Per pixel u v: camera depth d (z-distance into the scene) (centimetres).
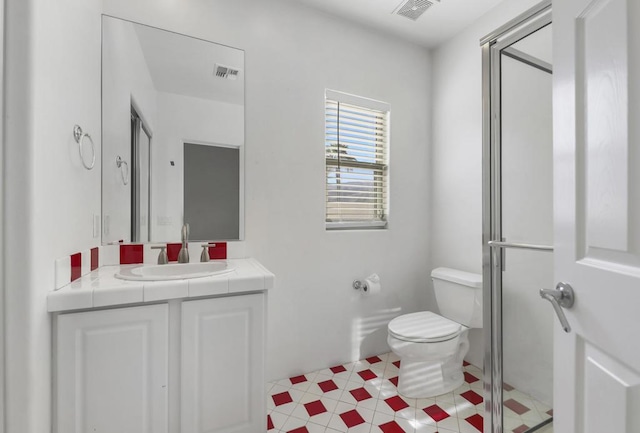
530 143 128
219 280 133
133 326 121
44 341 105
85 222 140
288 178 203
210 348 132
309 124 210
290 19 204
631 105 62
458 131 233
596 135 72
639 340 60
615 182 67
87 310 114
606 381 69
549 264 122
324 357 215
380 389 190
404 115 247
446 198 243
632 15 62
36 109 98
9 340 95
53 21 109
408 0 203
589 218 75
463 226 228
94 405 115
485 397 147
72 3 125
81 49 135
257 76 195
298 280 206
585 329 75
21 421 96
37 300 100
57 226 113
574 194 79
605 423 69
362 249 230
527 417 132
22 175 96
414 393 182
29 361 96
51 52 108
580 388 78
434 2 203
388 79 240
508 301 139
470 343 225
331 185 228
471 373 211
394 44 242
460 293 201
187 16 179
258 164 195
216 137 186
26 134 96
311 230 211
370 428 156
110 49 163
